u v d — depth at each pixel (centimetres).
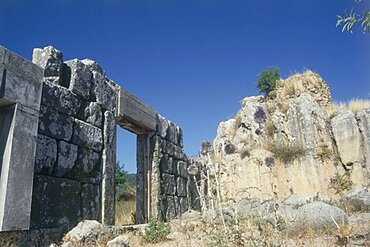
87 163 654
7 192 463
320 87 1745
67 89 629
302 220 590
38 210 528
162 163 998
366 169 1386
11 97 486
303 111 1595
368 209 877
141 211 917
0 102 489
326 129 1530
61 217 573
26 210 488
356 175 1391
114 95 779
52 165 567
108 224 684
